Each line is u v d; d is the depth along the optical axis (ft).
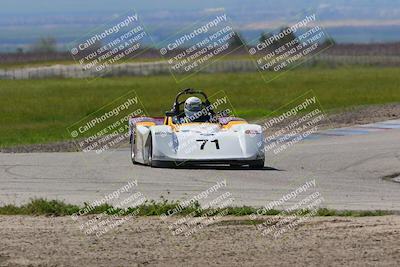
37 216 159.22
